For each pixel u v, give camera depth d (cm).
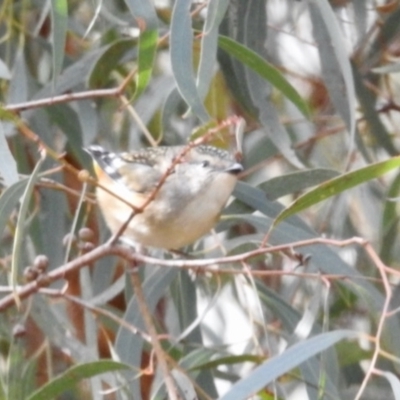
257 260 846
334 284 791
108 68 796
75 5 918
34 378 757
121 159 759
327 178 723
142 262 621
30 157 877
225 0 616
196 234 734
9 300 627
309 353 536
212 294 806
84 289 780
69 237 631
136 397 693
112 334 873
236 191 729
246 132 890
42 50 903
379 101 988
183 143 917
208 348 714
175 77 614
